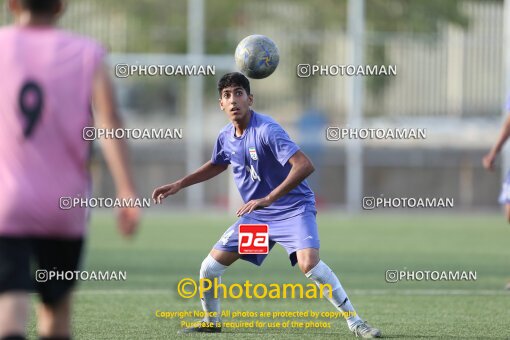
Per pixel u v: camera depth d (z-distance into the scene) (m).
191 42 83.62
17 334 15.12
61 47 15.87
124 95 88.56
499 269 44.66
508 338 26.06
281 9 88.94
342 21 87.56
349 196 84.25
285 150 24.33
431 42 87.00
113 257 49.12
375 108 86.75
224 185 90.00
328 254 51.81
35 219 15.50
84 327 27.36
